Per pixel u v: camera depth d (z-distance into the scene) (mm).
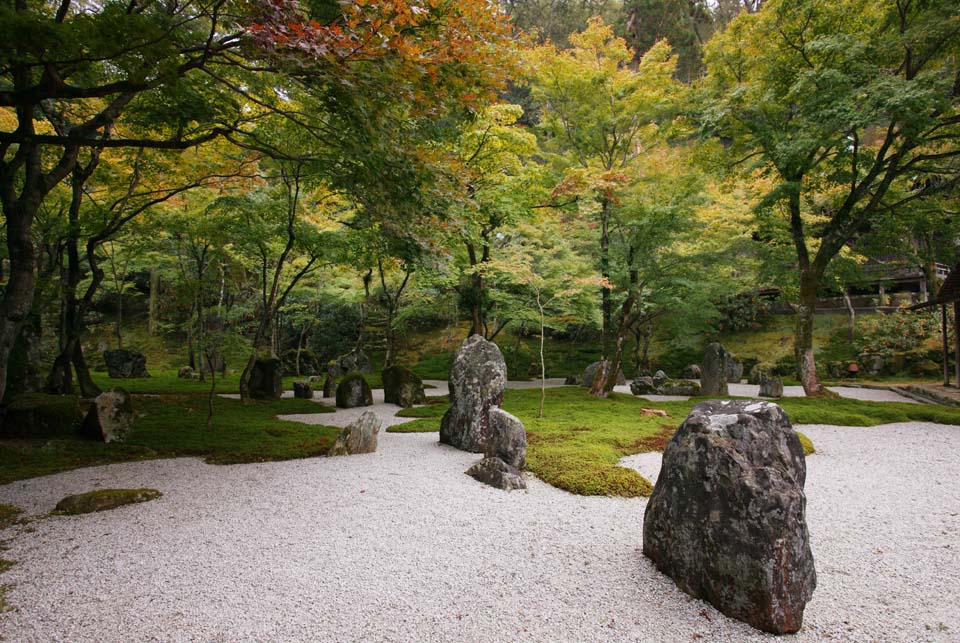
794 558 2961
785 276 15844
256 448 7742
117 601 3188
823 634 2926
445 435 8516
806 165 13031
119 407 8203
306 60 5215
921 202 14055
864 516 5012
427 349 28953
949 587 3502
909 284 24141
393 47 5090
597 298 17266
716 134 13984
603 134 15758
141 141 6656
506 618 3049
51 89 5262
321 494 5527
